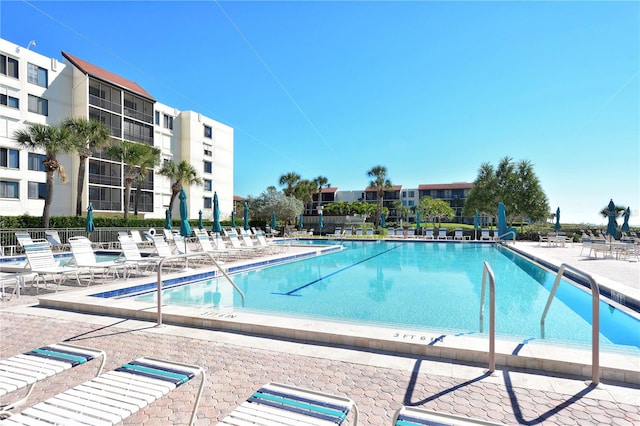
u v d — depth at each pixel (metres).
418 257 16.55
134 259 9.38
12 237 15.87
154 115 31.97
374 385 3.19
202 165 37.62
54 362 2.50
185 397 3.01
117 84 27.19
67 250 16.95
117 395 2.03
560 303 7.41
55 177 23.88
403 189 77.88
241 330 4.75
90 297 6.23
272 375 3.42
